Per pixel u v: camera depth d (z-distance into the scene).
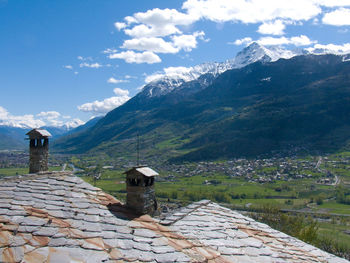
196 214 12.70
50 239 7.75
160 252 8.30
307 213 96.88
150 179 11.41
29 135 13.38
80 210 9.69
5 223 8.02
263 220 42.75
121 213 10.27
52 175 11.65
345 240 64.19
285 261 10.08
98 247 7.87
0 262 6.61
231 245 10.21
